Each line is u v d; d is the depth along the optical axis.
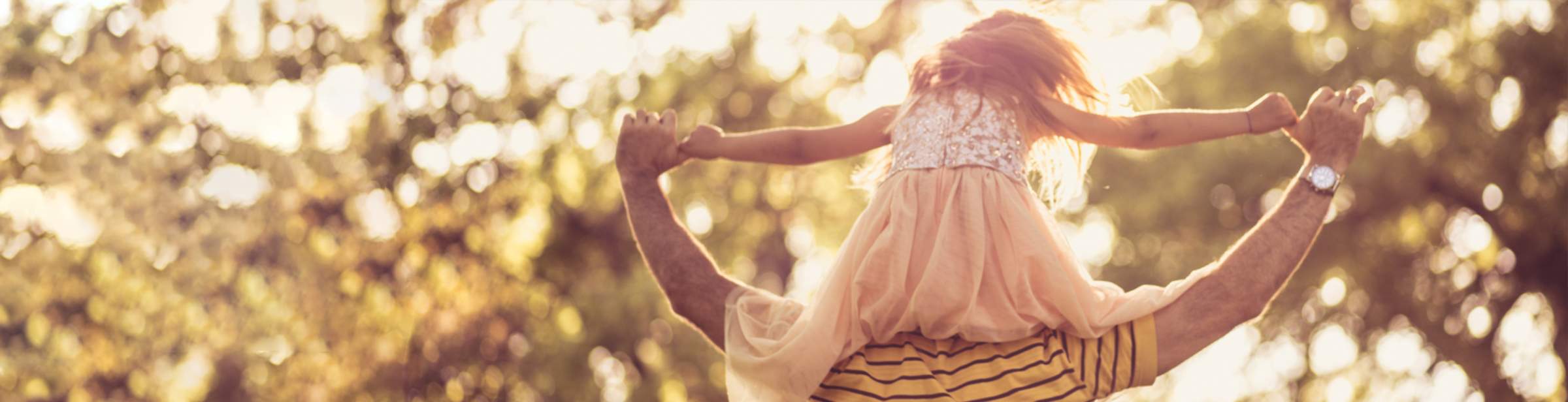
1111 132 3.43
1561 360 15.97
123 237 13.12
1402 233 16.20
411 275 14.34
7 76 12.43
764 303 3.48
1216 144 14.71
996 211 3.25
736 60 17.33
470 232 14.70
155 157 13.11
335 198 13.95
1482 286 16.39
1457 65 14.98
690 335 17.12
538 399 15.62
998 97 3.39
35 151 12.59
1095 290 3.32
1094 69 3.54
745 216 19.12
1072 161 3.61
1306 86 14.40
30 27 12.59
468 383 14.94
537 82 16.11
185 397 14.12
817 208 19.09
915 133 3.40
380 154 14.20
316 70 13.62
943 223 3.23
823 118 17.75
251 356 14.04
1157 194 14.77
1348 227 15.83
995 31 3.50
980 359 3.19
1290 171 14.60
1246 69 14.40
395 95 14.30
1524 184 15.28
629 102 17.02
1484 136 14.84
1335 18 15.03
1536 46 14.45
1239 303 3.30
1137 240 15.64
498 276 14.88
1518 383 16.39
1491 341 16.33
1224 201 15.25
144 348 13.58
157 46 13.02
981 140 3.33
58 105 12.73
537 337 15.72
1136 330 3.25
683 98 17.19
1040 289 3.21
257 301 13.89
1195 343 3.25
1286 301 16.62
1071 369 3.17
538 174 16.09
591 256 17.44
